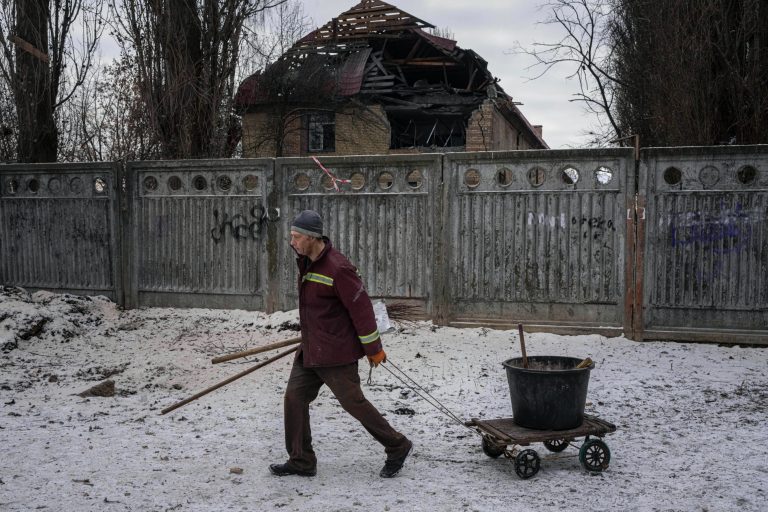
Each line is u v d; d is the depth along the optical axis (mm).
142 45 12664
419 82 26406
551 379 4500
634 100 14234
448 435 5371
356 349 4391
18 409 6023
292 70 23719
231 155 13969
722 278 8039
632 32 13484
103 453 4859
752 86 9859
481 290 8812
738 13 10055
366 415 4371
